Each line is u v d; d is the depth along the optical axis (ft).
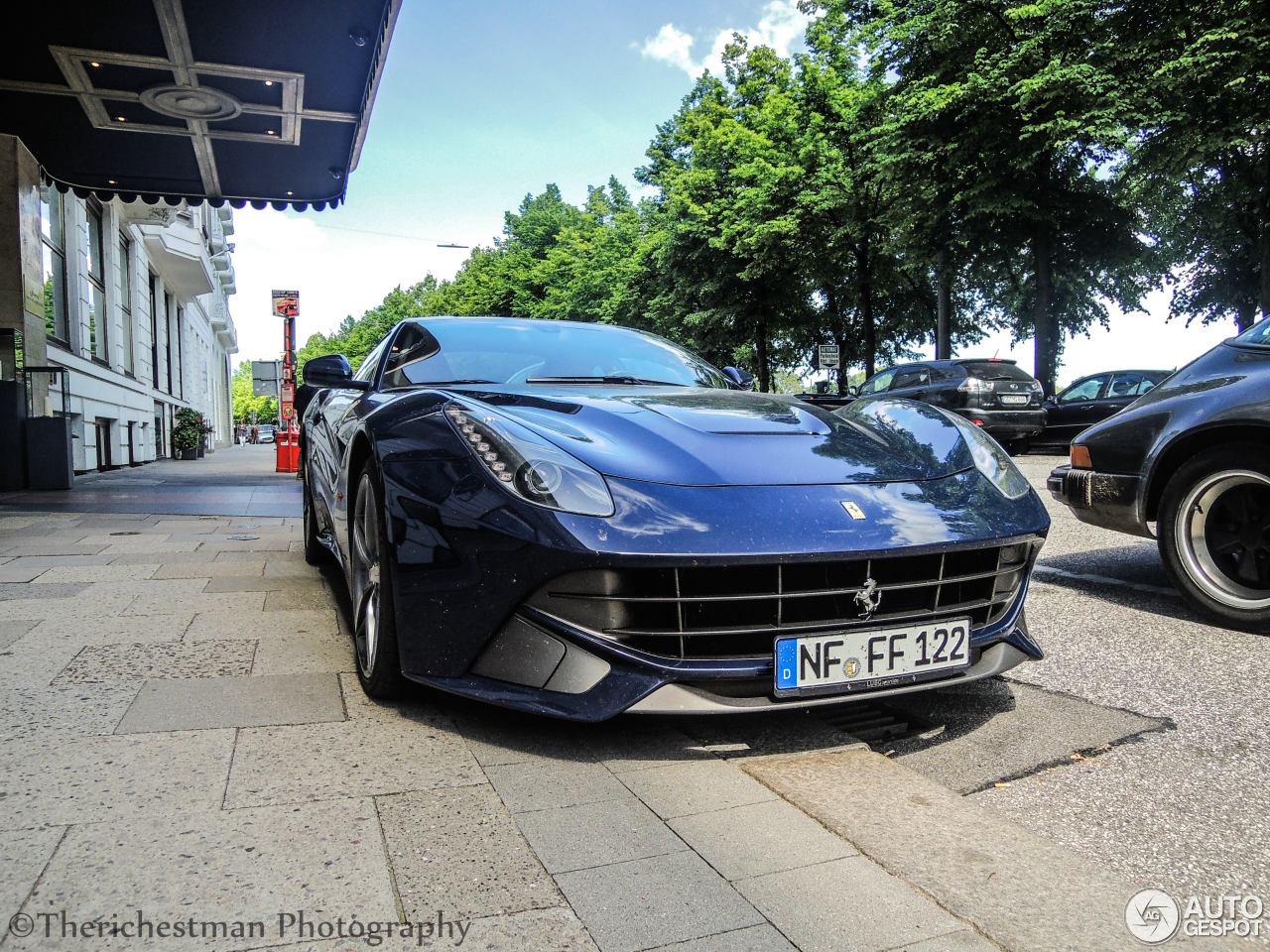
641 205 105.40
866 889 4.85
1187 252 81.30
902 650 6.93
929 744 7.32
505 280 139.33
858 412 10.00
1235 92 48.60
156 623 10.70
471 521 6.82
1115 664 9.53
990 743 7.34
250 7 22.79
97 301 51.49
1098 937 4.45
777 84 78.95
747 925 4.43
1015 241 61.57
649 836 5.40
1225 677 9.02
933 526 7.12
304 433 15.81
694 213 82.02
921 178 61.21
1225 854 5.44
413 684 7.75
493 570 6.68
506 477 6.86
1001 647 7.67
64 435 32.99
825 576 6.81
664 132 103.19
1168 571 11.57
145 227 62.90
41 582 13.37
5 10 22.54
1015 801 6.22
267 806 5.63
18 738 6.73
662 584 6.62
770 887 4.83
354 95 27.76
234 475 44.86
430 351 10.89
